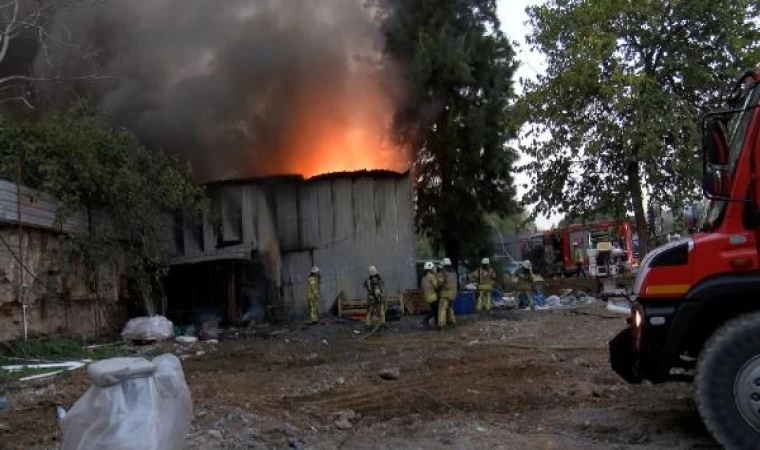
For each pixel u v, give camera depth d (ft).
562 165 50.14
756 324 15.51
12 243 37.04
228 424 19.60
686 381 17.97
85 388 26.89
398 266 67.21
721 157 16.44
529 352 34.99
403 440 18.57
